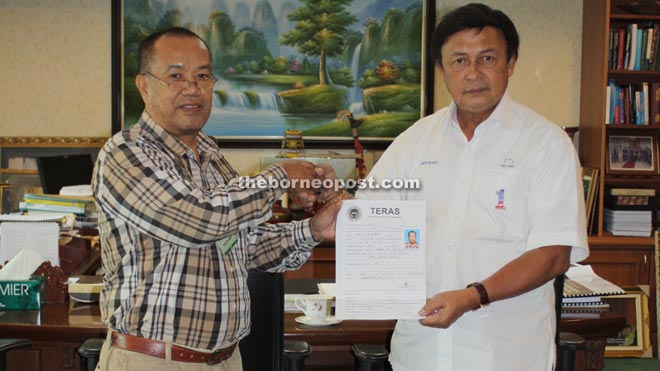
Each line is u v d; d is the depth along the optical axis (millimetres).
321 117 4789
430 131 1808
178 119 1717
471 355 1663
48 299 2539
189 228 1556
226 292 1683
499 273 1568
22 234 2734
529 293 1663
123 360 1643
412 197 1771
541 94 4852
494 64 1627
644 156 4586
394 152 1859
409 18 4734
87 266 2963
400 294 1666
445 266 1694
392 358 1851
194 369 1663
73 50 4762
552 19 4797
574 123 4859
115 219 1660
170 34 1734
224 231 1583
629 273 4336
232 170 1958
